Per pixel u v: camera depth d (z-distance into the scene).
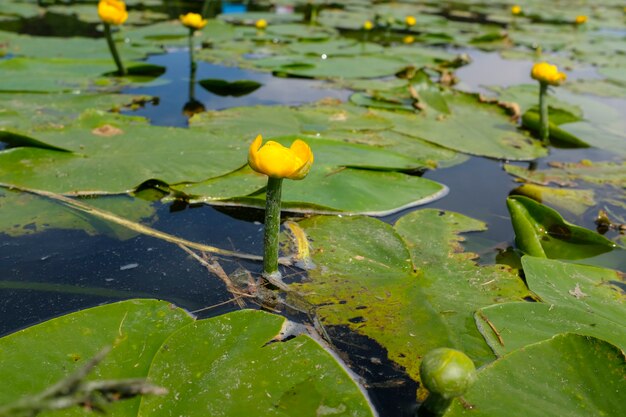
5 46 1.29
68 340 0.42
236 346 0.43
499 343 0.46
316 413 0.38
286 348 0.43
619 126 1.03
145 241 0.57
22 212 0.59
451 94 1.11
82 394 0.30
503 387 0.41
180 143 0.73
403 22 2.15
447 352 0.38
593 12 2.94
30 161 0.67
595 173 0.80
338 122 0.89
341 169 0.70
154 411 0.38
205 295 0.50
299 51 1.51
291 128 0.85
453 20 2.40
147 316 0.45
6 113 0.82
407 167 0.73
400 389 0.42
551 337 0.46
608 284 0.54
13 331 0.45
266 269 0.52
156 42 1.53
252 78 1.22
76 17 1.86
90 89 1.03
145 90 1.07
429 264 0.55
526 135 0.95
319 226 0.60
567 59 1.68
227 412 0.38
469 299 0.51
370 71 1.31
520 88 1.26
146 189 0.66
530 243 0.58
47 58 1.17
